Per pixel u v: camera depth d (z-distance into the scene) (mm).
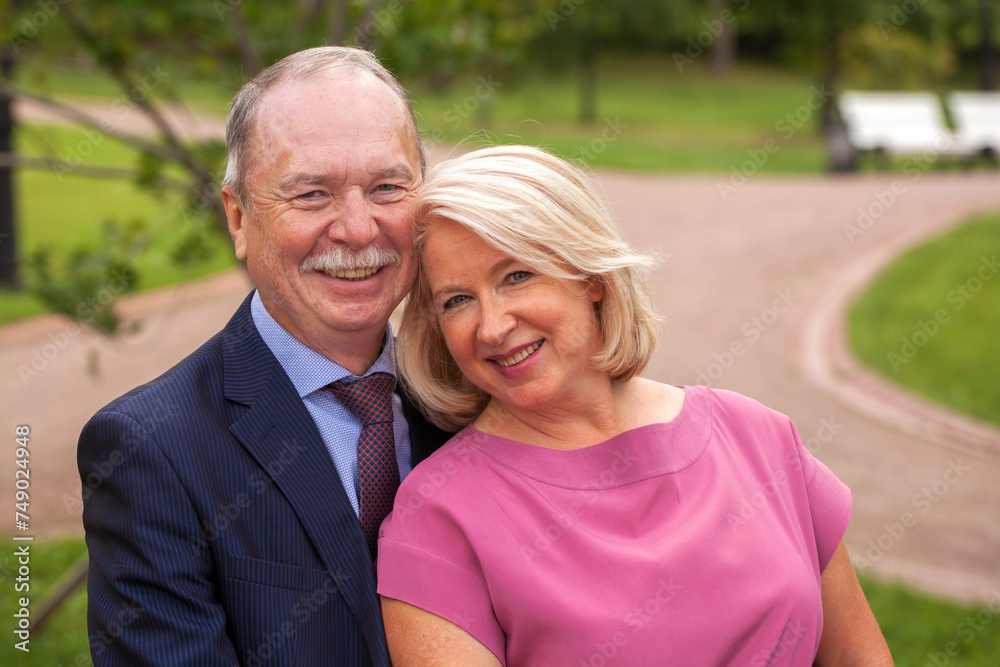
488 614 1680
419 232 1734
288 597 1632
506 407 1874
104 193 12078
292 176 1666
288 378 1782
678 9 22688
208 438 1662
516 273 1689
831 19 20016
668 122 23062
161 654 1507
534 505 1733
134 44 3414
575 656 1631
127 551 1569
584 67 23125
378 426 1843
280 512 1671
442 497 1734
